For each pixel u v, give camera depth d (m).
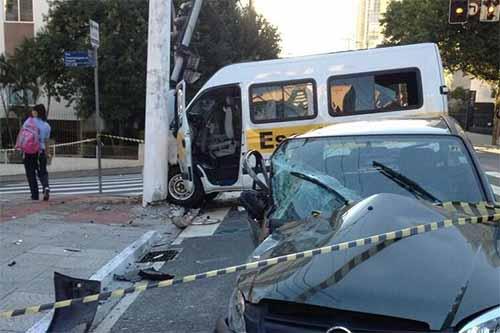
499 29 24.88
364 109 10.38
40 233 7.52
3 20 27.34
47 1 24.41
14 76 25.39
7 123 26.53
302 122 10.40
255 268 2.85
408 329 2.20
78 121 27.36
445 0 25.05
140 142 23.61
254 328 2.48
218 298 5.18
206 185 10.48
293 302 2.41
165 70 10.10
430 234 2.71
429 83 10.36
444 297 2.26
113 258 6.31
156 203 10.12
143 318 4.77
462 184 3.66
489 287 2.29
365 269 2.48
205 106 10.60
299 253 2.76
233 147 10.55
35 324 4.37
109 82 21.91
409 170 3.81
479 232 2.80
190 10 11.85
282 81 10.45
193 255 6.92
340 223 3.04
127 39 22.02
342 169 3.94
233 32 23.88
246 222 9.00
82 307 4.28
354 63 10.46
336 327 2.28
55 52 22.70
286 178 4.11
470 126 37.69
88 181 17.69
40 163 10.91
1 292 5.10
